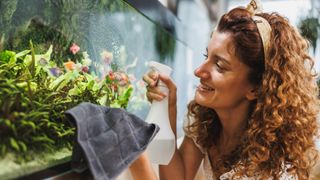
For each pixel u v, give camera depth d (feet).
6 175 1.48
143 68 5.28
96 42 3.64
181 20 7.97
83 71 3.00
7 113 1.62
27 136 1.68
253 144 2.92
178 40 7.47
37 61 2.33
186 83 8.43
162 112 2.86
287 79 2.82
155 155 2.73
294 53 2.89
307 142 3.00
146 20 5.32
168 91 2.95
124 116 2.16
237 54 2.71
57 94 2.11
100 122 1.96
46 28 2.75
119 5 4.22
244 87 2.88
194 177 3.84
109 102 2.89
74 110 1.80
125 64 4.48
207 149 3.59
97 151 1.78
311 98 3.06
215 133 3.59
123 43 4.43
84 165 1.87
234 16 2.80
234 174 3.07
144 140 2.16
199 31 9.95
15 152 1.61
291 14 7.64
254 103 3.05
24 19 2.49
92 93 2.58
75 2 3.19
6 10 2.31
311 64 3.15
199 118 3.55
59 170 1.83
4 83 1.77
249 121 3.02
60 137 1.95
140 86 4.71
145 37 5.33
